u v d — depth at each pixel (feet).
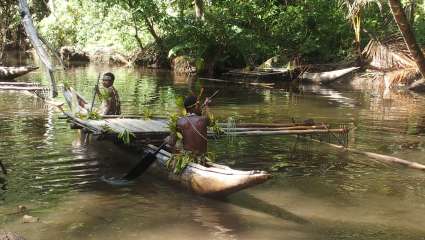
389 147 28.99
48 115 36.01
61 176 22.31
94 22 88.38
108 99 29.86
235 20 71.56
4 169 22.17
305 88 58.75
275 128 27.30
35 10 101.91
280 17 69.56
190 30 73.05
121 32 83.30
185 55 75.20
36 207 18.76
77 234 16.55
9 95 45.68
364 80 62.64
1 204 18.92
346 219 18.26
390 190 21.52
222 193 19.34
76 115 28.55
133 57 85.30
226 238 16.38
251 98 48.60
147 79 64.34
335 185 22.06
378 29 65.05
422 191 21.45
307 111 41.22
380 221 18.12
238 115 38.78
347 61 66.64
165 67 81.20
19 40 102.53
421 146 29.30
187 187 20.56
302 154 27.09
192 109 21.76
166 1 82.84
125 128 24.88
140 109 40.11
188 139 21.25
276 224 17.66
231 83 62.28
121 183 21.59
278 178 22.90
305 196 20.57
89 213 18.33
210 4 79.92
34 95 45.44
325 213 18.79
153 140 24.44
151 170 22.57
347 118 38.22
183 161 20.83
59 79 61.41
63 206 18.92
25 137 29.04
